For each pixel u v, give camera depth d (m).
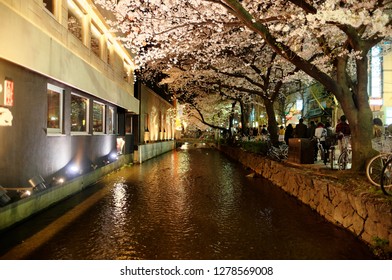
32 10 8.01
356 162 10.04
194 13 12.75
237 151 25.42
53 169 9.75
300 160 14.09
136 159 22.64
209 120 57.34
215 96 36.59
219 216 8.14
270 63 18.94
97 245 6.01
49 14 9.11
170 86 31.89
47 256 5.48
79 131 12.62
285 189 11.82
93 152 13.98
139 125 23.22
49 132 9.78
